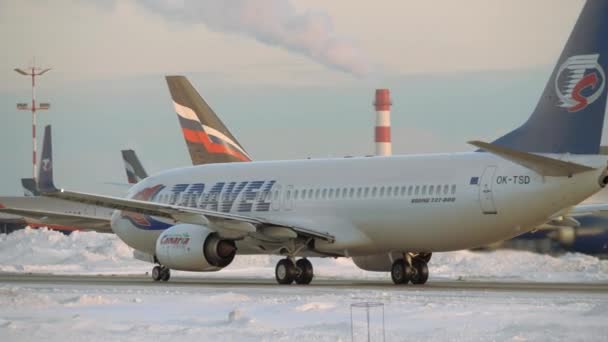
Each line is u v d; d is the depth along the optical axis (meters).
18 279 124.44
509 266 144.88
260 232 110.38
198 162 151.50
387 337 57.62
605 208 116.12
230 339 57.88
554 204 96.44
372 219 107.50
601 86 96.56
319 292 92.00
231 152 149.38
